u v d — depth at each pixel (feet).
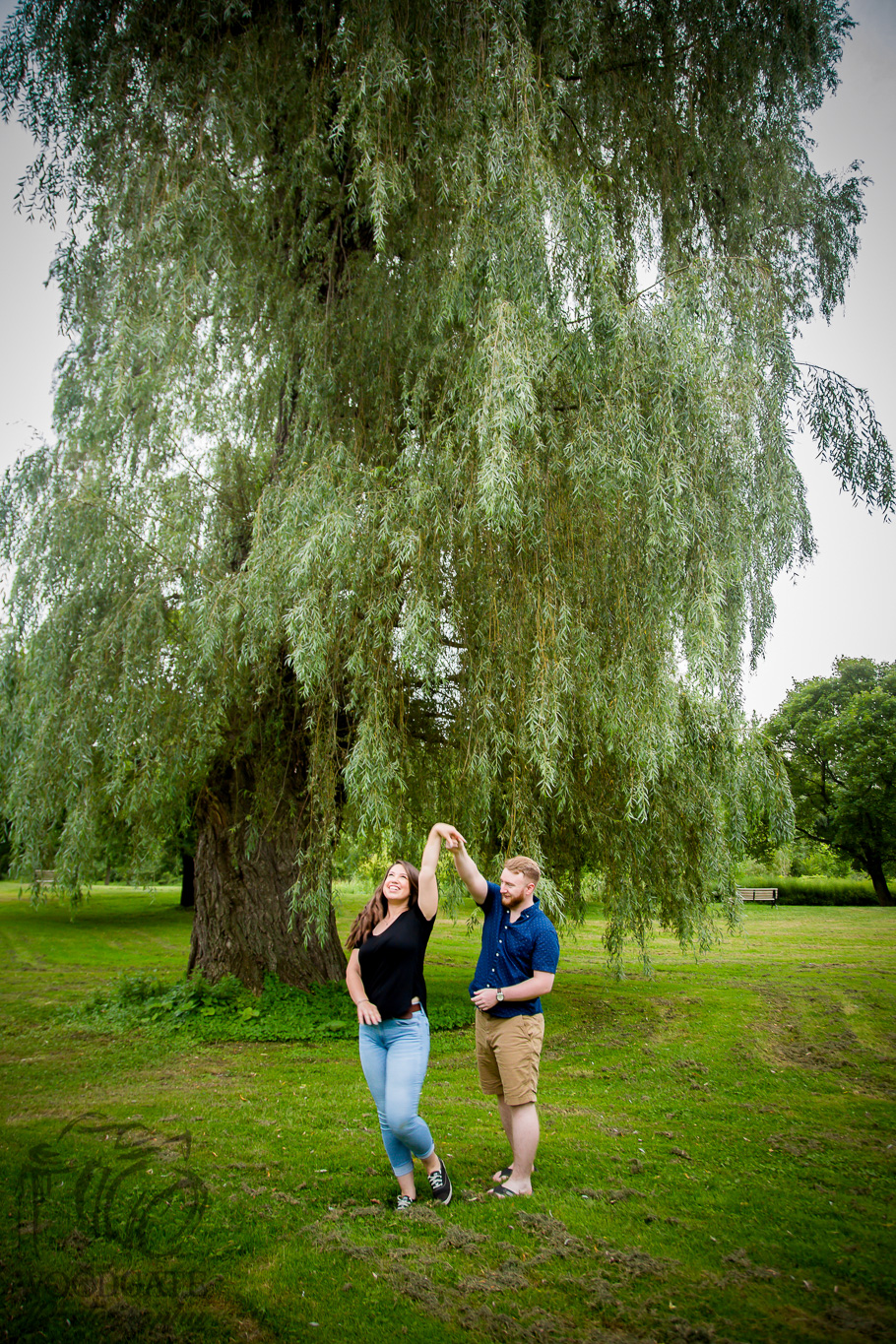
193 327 22.41
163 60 21.99
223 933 27.89
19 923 63.67
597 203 19.92
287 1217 10.59
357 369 24.25
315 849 22.68
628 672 19.66
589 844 25.94
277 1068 20.16
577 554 20.54
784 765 24.76
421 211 23.11
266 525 21.65
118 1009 26.55
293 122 24.18
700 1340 7.78
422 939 11.49
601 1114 16.19
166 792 22.66
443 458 19.88
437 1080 19.19
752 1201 11.36
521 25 20.88
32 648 21.93
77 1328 7.88
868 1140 14.46
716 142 25.12
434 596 19.94
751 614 23.75
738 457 20.75
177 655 22.58
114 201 22.30
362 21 21.72
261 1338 7.79
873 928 64.08
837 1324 8.11
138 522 22.71
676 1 24.54
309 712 25.09
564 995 32.14
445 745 24.47
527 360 18.39
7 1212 10.58
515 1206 10.95
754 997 31.55
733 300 22.00
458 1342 7.75
